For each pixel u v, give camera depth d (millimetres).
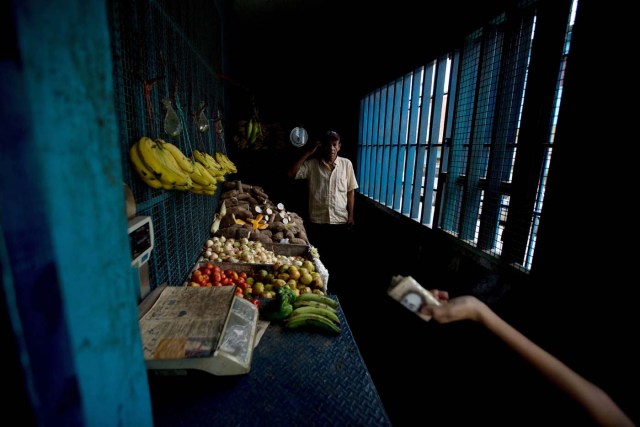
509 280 2336
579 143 1750
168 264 2008
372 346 3289
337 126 7402
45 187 450
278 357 1454
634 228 1422
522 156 2295
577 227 1732
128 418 657
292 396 1234
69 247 497
